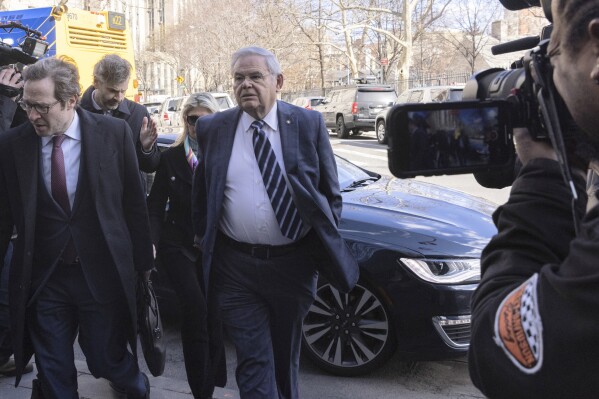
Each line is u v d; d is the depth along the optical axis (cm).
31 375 415
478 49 4309
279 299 320
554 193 110
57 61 305
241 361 318
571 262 96
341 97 2719
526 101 113
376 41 5250
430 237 424
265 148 310
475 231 439
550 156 114
